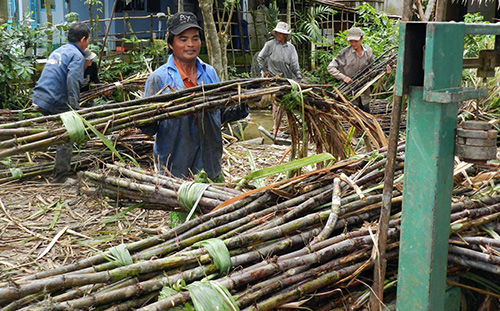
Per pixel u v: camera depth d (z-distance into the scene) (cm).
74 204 416
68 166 491
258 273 199
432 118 166
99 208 398
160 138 312
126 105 264
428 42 157
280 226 222
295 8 1355
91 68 579
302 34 1232
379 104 753
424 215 173
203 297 183
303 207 234
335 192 238
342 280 208
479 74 214
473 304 232
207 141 317
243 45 1275
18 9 1098
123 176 294
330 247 210
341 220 228
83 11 1228
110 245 327
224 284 193
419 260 178
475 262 208
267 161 561
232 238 215
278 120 350
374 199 236
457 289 216
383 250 192
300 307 198
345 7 1259
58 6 1184
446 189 174
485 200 243
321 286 204
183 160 313
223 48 865
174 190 271
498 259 202
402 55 163
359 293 212
